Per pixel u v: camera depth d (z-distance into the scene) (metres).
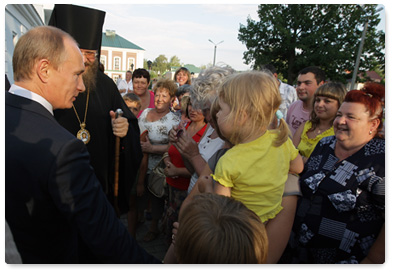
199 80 1.71
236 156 1.12
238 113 1.09
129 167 2.26
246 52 21.53
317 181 1.42
